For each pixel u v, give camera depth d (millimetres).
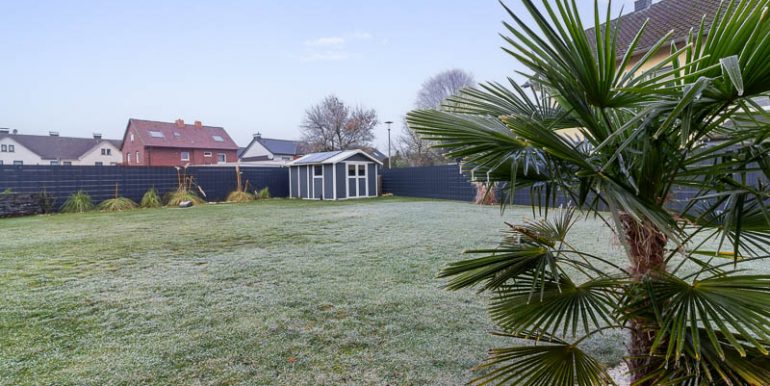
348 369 1973
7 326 2504
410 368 1979
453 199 13656
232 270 3898
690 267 3676
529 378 1226
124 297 3074
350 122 26438
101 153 34688
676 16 8484
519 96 1571
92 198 11156
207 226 7207
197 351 2164
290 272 3801
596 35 1025
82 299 3027
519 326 1249
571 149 1156
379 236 5852
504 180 1447
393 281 3463
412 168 15344
